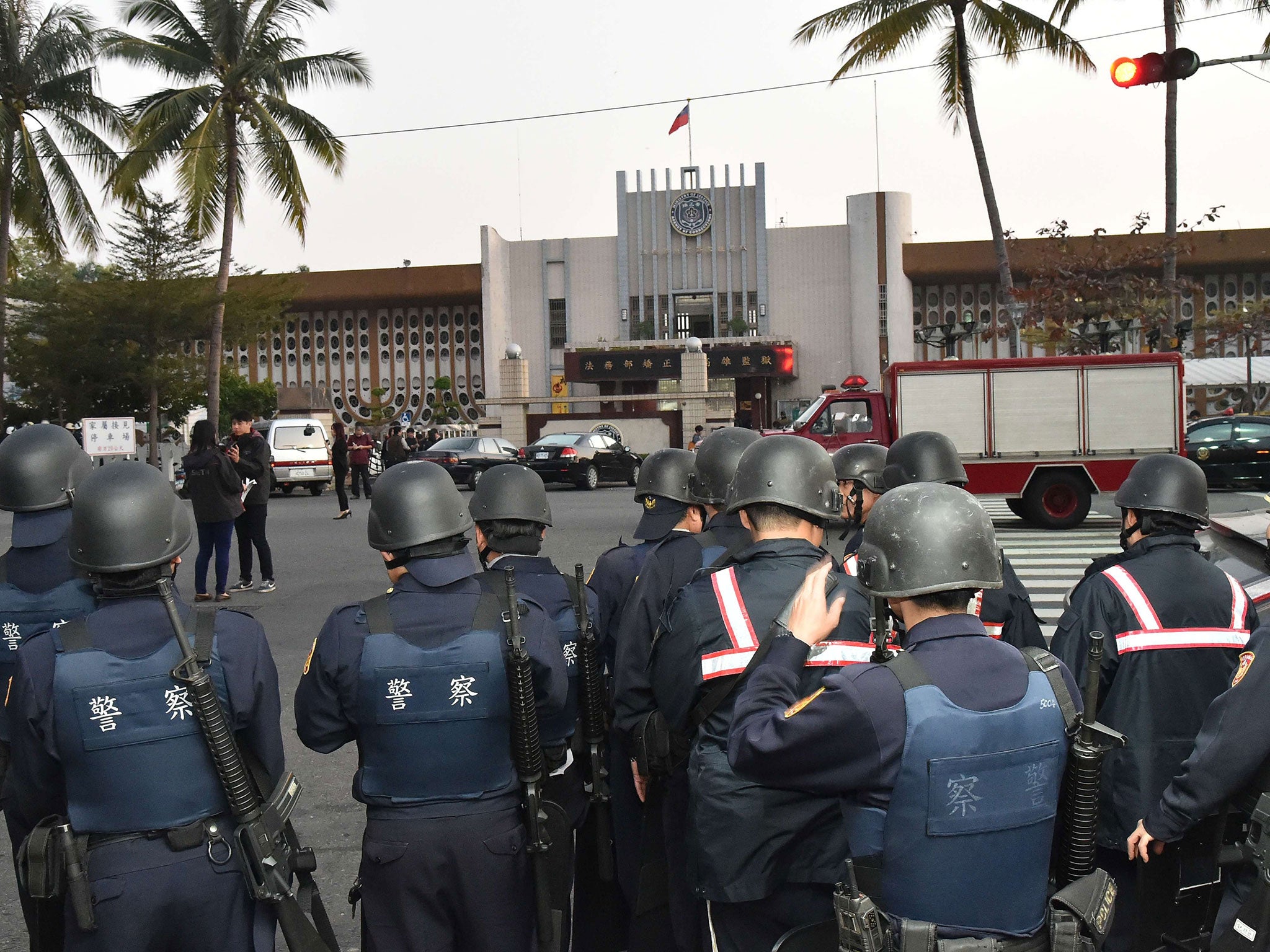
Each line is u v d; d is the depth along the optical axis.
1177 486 3.59
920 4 23.55
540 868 3.09
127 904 2.66
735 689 2.87
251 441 11.72
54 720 2.71
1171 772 3.37
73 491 3.65
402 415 65.88
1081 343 27.38
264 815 2.79
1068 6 24.61
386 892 2.98
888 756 2.27
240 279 33.81
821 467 3.13
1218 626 3.44
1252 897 2.74
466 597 3.10
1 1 28.33
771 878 2.68
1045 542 15.45
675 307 63.56
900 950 2.26
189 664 2.71
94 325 29.72
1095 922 2.33
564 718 3.66
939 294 62.84
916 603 2.47
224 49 27.50
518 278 65.12
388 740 2.98
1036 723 2.35
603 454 27.97
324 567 13.71
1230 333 43.84
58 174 30.28
